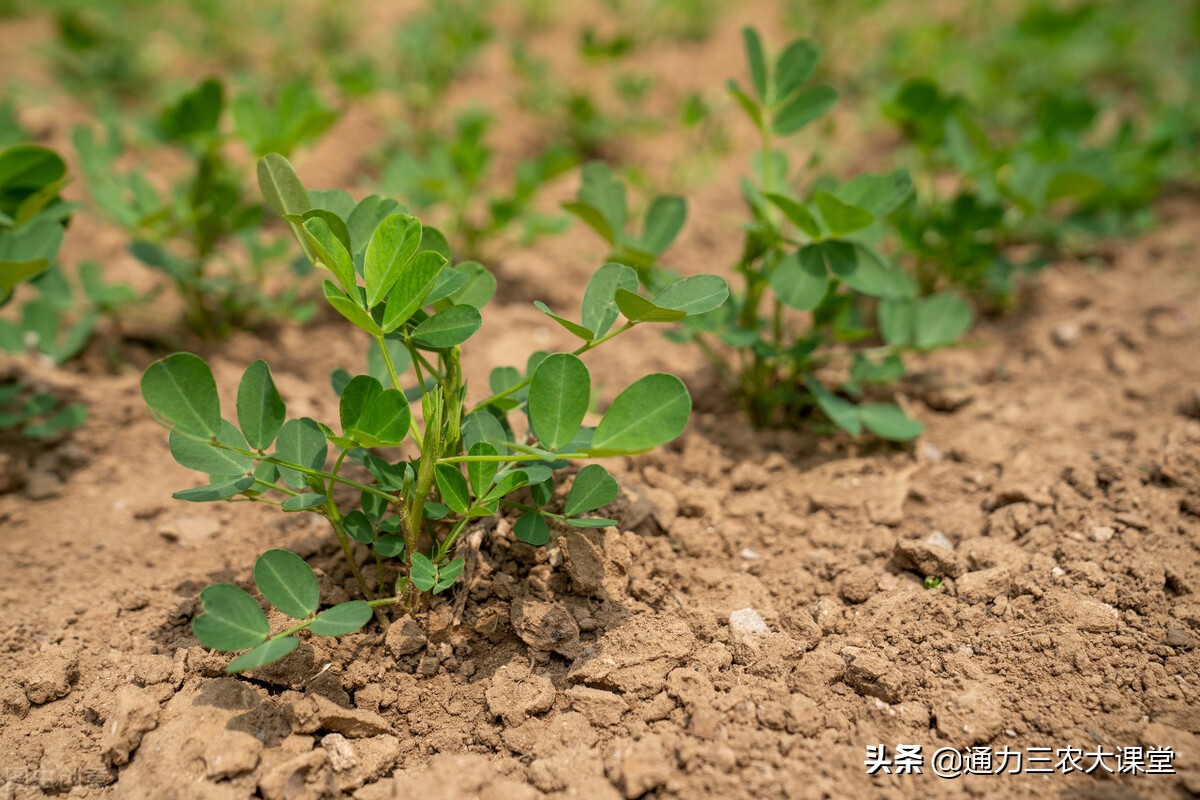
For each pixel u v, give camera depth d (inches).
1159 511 27.8
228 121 43.6
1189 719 25.0
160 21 53.7
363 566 27.1
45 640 26.6
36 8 57.4
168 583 27.4
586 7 64.7
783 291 27.8
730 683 25.8
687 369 32.1
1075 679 25.5
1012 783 24.5
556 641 26.1
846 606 27.0
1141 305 33.3
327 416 30.7
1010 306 34.4
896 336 30.3
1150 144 35.5
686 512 28.5
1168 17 56.1
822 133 45.6
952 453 29.8
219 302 33.7
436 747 25.3
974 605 26.6
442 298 25.8
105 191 31.7
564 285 36.4
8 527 28.6
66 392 31.1
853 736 25.1
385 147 44.6
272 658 23.8
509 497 27.2
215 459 25.3
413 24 48.9
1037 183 33.3
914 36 50.6
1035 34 45.8
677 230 29.5
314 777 24.8
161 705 25.5
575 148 46.4
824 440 30.4
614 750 25.0
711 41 59.7
